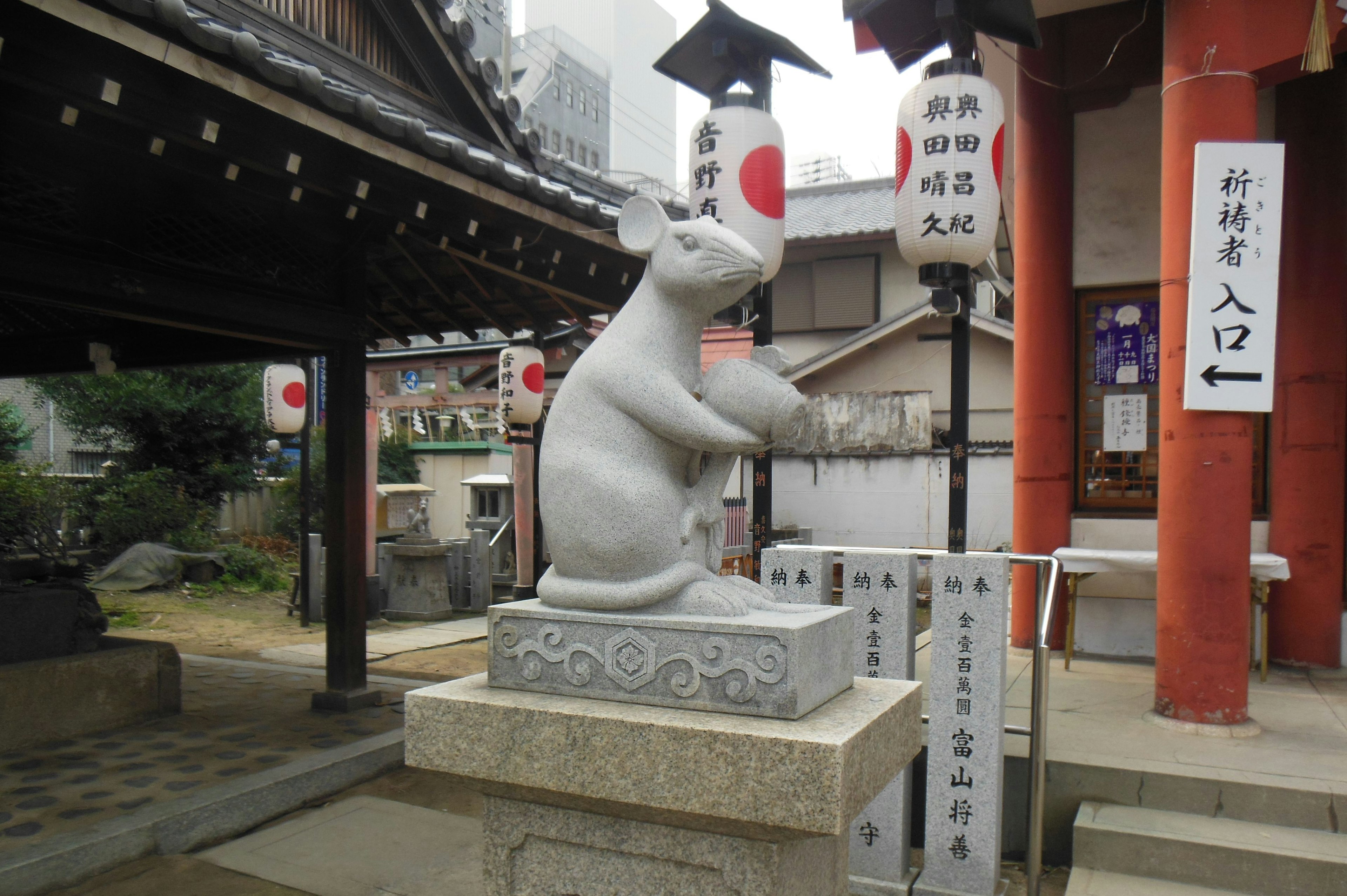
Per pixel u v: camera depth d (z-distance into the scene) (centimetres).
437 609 1168
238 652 905
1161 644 520
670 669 238
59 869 383
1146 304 709
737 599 246
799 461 1441
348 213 573
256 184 505
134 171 480
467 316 862
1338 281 638
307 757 522
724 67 496
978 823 398
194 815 438
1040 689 390
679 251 259
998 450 1330
